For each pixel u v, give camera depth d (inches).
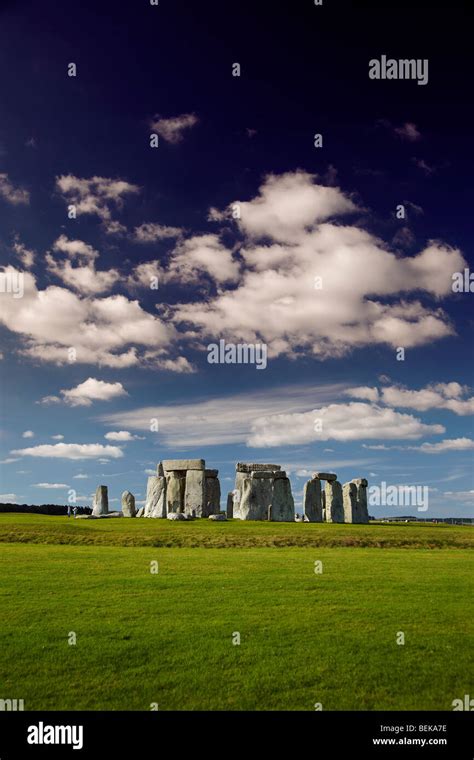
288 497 2923.2
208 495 3085.6
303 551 1828.2
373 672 761.0
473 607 1056.8
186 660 797.9
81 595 1133.7
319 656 809.5
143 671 767.1
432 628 929.5
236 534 2101.4
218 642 860.6
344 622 958.4
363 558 1672.0
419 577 1342.3
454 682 736.3
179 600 1097.4
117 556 1637.6
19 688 725.9
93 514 3144.7
